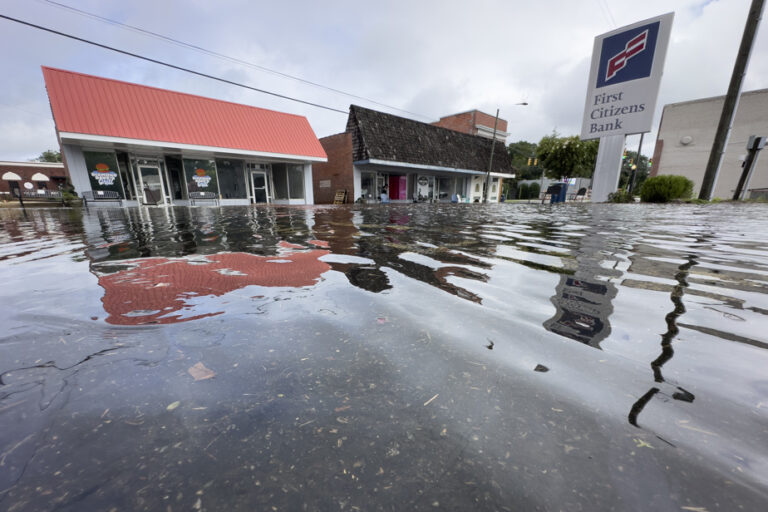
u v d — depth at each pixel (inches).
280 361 32.7
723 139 420.8
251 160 605.3
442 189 860.6
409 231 150.5
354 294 54.9
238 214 287.0
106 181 448.8
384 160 623.2
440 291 56.6
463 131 1009.5
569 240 119.4
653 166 907.4
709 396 26.4
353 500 17.8
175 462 20.5
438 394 27.2
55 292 56.0
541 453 20.9
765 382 28.4
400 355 33.9
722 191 821.9
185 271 71.3
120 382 28.8
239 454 21.1
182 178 528.7
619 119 502.0
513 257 87.6
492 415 24.5
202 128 506.9
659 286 59.5
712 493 17.8
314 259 84.7
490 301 51.3
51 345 36.0
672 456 20.4
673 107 860.0
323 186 728.3
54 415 24.3
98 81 428.1
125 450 21.2
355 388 28.1
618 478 18.9
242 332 39.5
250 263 79.7
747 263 79.5
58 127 375.6
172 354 34.0
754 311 46.3
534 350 34.8
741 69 393.4
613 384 28.2
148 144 440.1
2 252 99.4
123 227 175.0
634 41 469.4
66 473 19.5
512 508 17.0
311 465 20.3
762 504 17.0
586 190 1005.2
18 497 17.9
